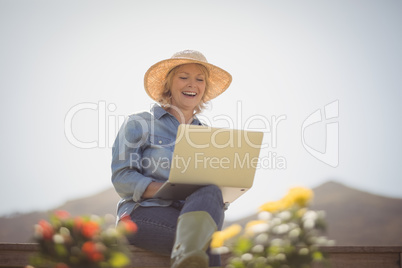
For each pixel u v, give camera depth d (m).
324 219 4.01
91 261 3.80
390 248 5.47
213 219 4.62
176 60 6.87
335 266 5.44
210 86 7.59
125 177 5.66
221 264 5.23
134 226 4.09
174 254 4.38
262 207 4.14
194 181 5.04
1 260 5.14
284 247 3.92
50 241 3.86
